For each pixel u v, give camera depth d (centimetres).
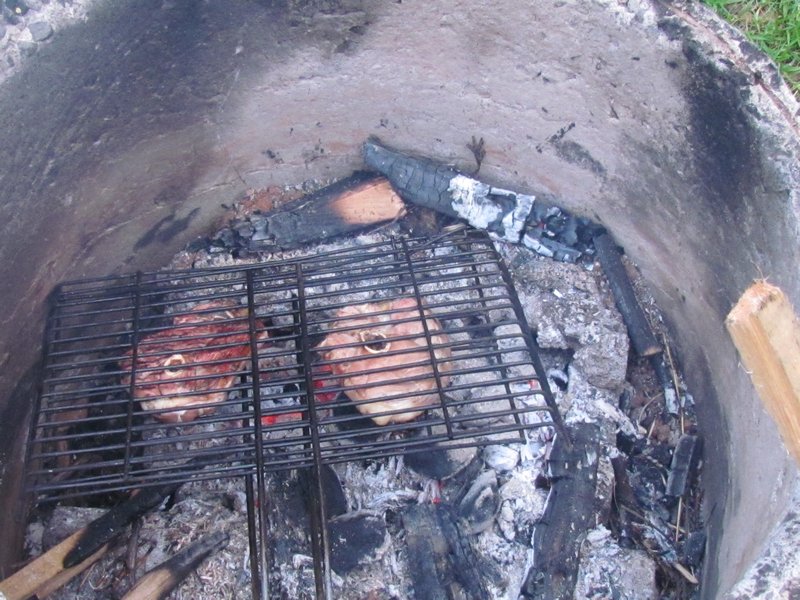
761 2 65
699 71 56
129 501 64
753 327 34
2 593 58
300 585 61
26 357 66
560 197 80
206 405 63
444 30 69
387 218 83
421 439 60
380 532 64
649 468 72
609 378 74
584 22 62
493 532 65
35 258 64
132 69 63
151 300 79
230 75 71
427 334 66
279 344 74
